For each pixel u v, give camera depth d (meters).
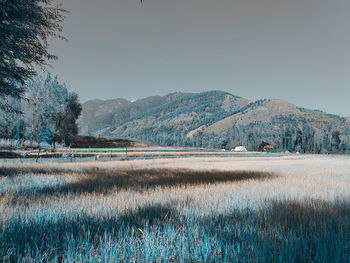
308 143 144.88
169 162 25.33
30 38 10.91
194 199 5.06
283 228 2.95
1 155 29.17
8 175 10.37
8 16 9.29
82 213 3.57
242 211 3.97
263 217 3.59
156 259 1.97
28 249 2.08
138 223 3.20
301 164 24.67
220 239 2.47
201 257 2.04
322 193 6.14
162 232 2.70
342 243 2.36
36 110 52.75
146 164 20.78
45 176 10.38
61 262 1.99
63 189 6.81
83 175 10.96
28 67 11.20
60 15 11.76
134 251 2.12
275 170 15.75
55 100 58.34
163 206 4.32
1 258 1.98
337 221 3.31
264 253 2.12
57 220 3.16
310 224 3.12
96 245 2.34
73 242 2.29
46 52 11.69
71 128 68.12
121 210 3.90
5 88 10.68
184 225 3.01
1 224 2.93
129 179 9.62
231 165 21.02
